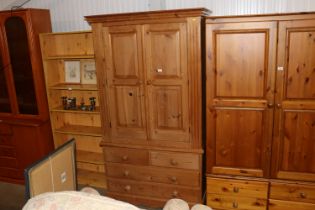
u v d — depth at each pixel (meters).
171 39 2.36
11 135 3.25
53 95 3.21
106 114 2.74
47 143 3.22
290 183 2.39
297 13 2.06
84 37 3.15
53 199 1.29
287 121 2.30
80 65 3.23
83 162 3.27
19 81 3.15
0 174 3.45
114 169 2.84
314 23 2.06
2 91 3.27
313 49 2.11
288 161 2.38
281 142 2.36
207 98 2.42
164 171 2.67
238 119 2.40
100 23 2.52
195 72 2.37
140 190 2.80
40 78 3.06
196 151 2.51
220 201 2.62
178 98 2.48
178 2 2.79
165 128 2.59
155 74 2.48
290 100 2.25
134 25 2.42
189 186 2.63
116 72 2.60
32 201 1.34
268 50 2.19
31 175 1.82
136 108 2.63
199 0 2.72
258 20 2.15
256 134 2.39
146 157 2.69
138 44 2.46
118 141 2.76
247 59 2.26
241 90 2.33
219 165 2.55
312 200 2.38
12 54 3.09
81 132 3.13
